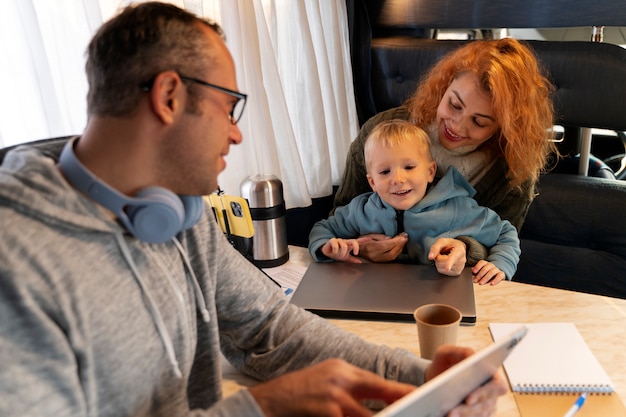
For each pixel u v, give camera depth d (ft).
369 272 4.57
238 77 5.88
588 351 3.37
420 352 3.35
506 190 5.22
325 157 7.29
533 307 4.00
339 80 7.55
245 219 4.57
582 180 6.79
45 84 4.17
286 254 5.04
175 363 2.42
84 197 2.19
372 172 4.92
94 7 4.43
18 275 1.86
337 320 3.96
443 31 8.23
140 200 2.21
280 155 6.69
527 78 4.82
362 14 8.02
